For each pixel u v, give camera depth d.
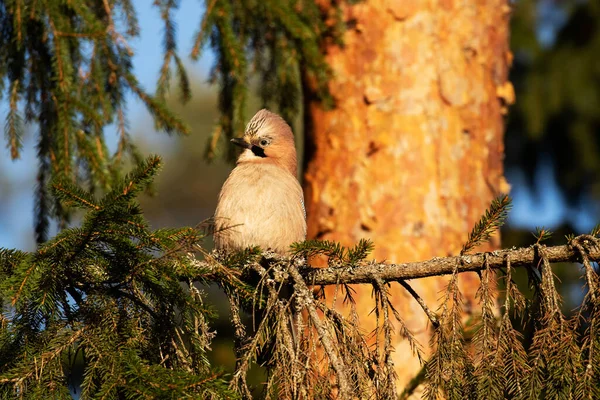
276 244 9.63
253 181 9.67
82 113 9.55
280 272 6.78
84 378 5.82
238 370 6.00
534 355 5.82
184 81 11.07
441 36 11.26
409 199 10.84
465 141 11.16
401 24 11.23
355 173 11.09
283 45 11.12
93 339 5.99
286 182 9.78
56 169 9.78
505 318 5.99
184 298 6.32
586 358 5.68
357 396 5.97
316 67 10.95
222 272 6.86
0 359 5.95
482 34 11.48
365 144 11.11
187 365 6.27
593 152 16.19
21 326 6.06
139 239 6.26
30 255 5.96
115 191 5.98
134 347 6.08
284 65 11.23
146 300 6.37
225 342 12.95
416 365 10.01
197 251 6.67
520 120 16.31
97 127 9.61
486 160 11.30
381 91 11.15
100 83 10.02
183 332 6.37
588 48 15.98
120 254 6.22
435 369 6.05
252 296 6.84
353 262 6.81
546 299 5.96
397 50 11.19
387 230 10.81
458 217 10.89
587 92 15.88
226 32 10.48
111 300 6.25
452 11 11.34
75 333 6.01
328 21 11.43
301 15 11.10
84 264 6.20
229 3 10.52
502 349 5.89
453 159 11.02
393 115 11.07
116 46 10.12
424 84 11.12
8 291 5.75
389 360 6.07
